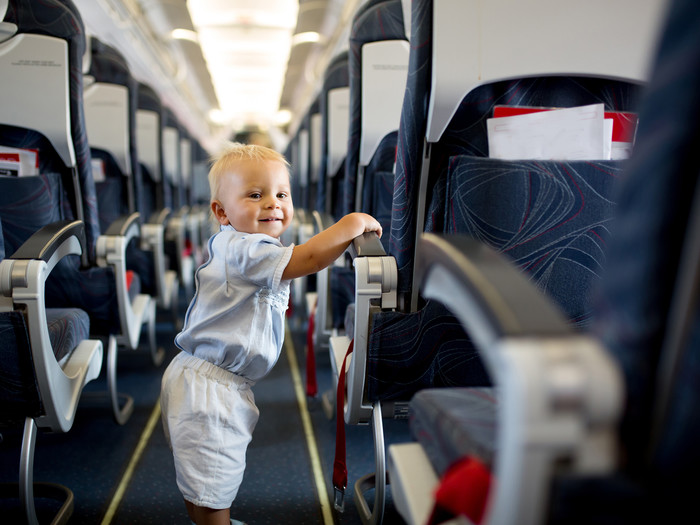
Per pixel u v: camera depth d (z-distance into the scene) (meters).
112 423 2.24
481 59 1.10
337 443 1.36
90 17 5.14
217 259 1.27
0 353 1.24
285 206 1.33
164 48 8.91
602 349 0.51
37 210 1.78
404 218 1.24
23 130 1.76
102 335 2.05
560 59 1.12
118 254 1.95
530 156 1.20
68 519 1.56
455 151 1.22
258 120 17.50
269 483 1.78
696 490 0.45
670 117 0.45
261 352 1.25
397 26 2.08
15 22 1.68
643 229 0.47
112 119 2.76
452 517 0.66
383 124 2.16
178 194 5.32
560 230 1.15
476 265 0.60
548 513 0.48
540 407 0.45
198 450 1.20
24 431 1.32
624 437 0.50
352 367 1.29
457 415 0.71
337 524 1.56
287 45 8.17
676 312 0.46
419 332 1.26
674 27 0.45
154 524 1.56
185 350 1.32
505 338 0.47
